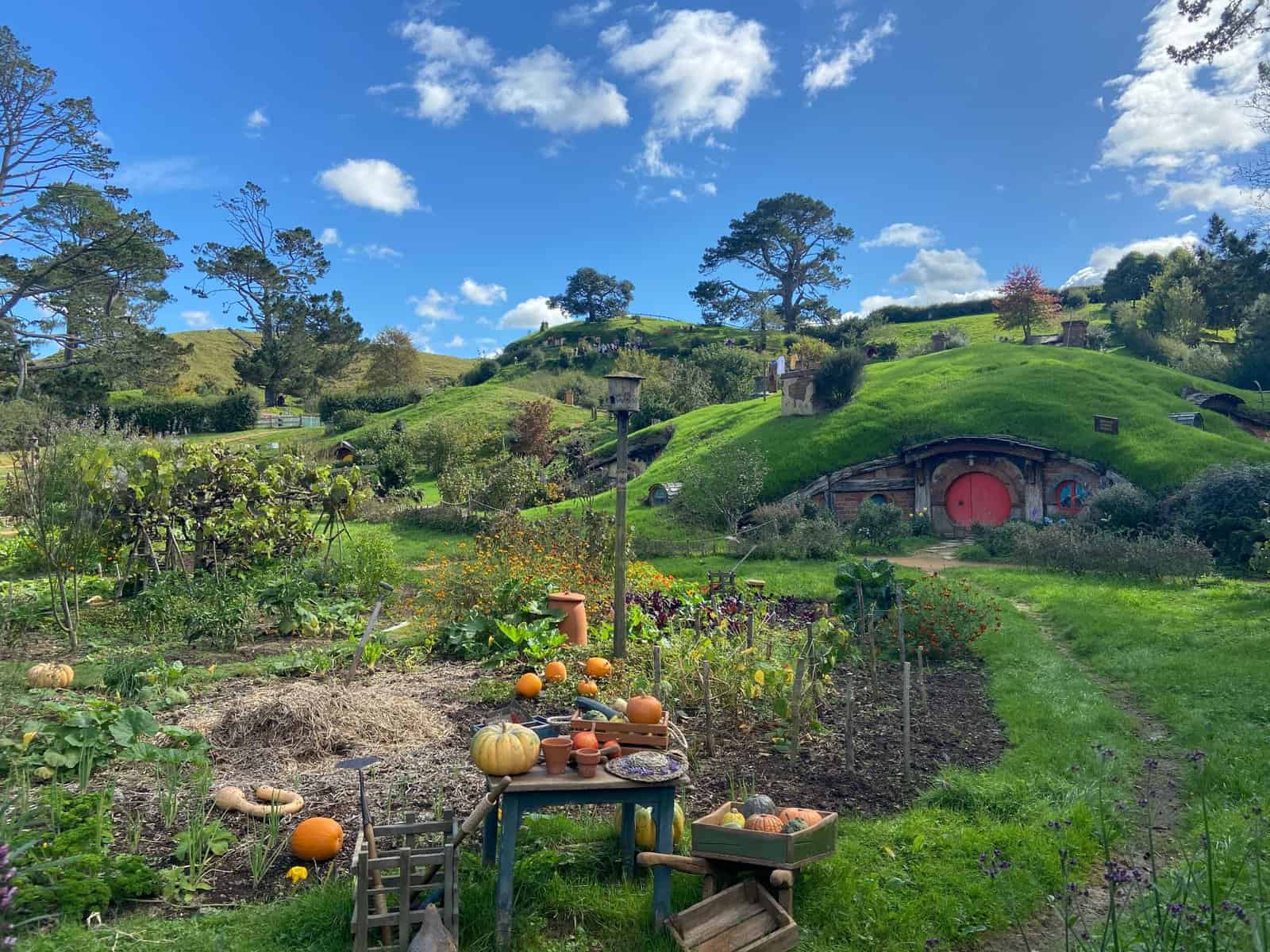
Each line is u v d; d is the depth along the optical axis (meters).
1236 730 7.40
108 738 6.23
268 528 15.00
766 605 12.55
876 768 6.56
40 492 10.94
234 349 122.00
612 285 122.38
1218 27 17.62
